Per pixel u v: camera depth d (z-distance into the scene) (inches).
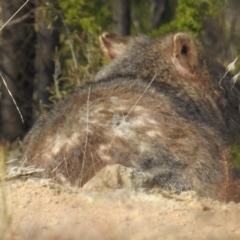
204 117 510.0
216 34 849.5
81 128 451.5
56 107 485.4
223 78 552.4
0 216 354.3
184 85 530.6
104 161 438.6
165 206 370.6
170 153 443.5
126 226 341.7
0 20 789.2
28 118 799.7
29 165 452.8
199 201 384.2
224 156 438.6
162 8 989.2
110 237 325.4
